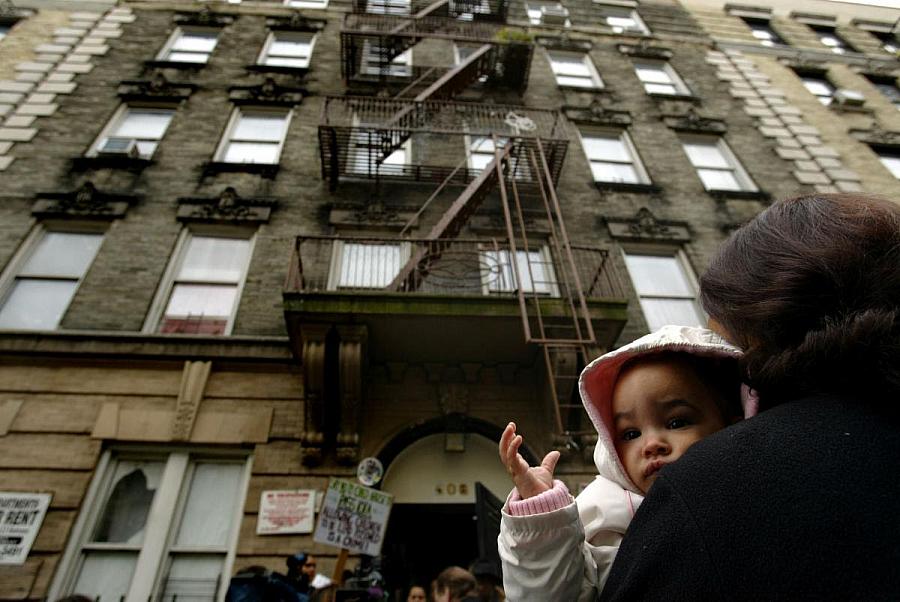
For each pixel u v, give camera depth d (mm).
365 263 8875
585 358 6504
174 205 9211
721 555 694
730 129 13281
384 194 10016
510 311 6656
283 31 14055
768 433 783
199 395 6867
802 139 13258
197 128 10805
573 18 16969
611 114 13078
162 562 5914
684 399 1342
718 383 1375
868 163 12828
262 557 5879
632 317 8805
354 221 9297
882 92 16500
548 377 7145
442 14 15352
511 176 10109
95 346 7059
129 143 10000
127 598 5656
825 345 750
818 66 16656
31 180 9211
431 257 7621
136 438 6516
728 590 667
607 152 12328
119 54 12359
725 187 11961
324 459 6586
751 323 896
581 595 1179
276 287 8211
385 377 7426
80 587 5699
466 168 10266
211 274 8531
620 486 1450
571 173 11266
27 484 6008
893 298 751
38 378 6793
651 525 829
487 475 7211
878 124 14289
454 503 6992
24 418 6445
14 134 9922
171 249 8508
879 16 19750
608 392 1531
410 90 12492
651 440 1322
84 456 6309
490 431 7230
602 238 9930
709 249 10062
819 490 673
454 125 11406
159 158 10023
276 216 9281
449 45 14141
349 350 6418
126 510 6258
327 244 8898
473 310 6598
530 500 1199
